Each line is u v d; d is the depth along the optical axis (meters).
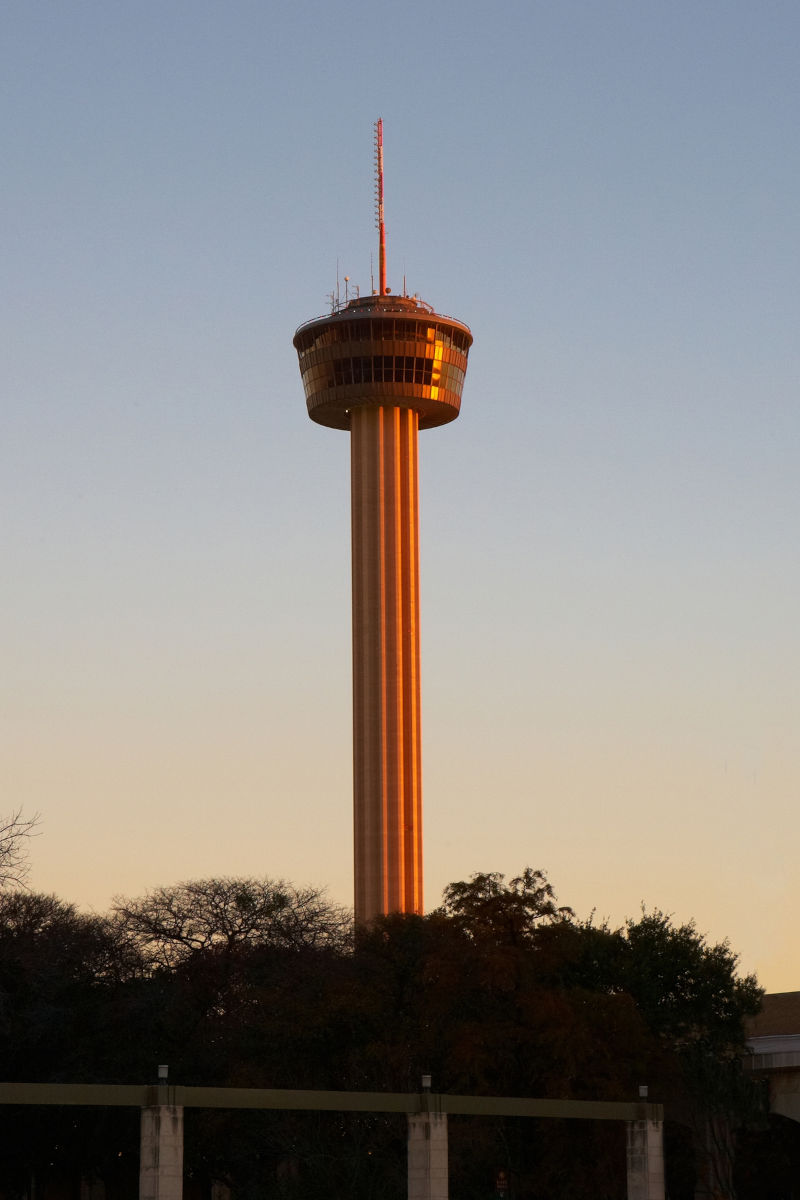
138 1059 94.88
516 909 93.25
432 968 90.56
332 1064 89.94
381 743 199.38
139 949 103.06
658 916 106.06
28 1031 93.00
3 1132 97.19
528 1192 87.19
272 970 99.69
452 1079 87.06
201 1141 90.56
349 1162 85.00
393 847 196.38
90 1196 117.75
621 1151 86.56
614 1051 90.69
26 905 103.62
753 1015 106.12
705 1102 97.00
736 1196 100.06
